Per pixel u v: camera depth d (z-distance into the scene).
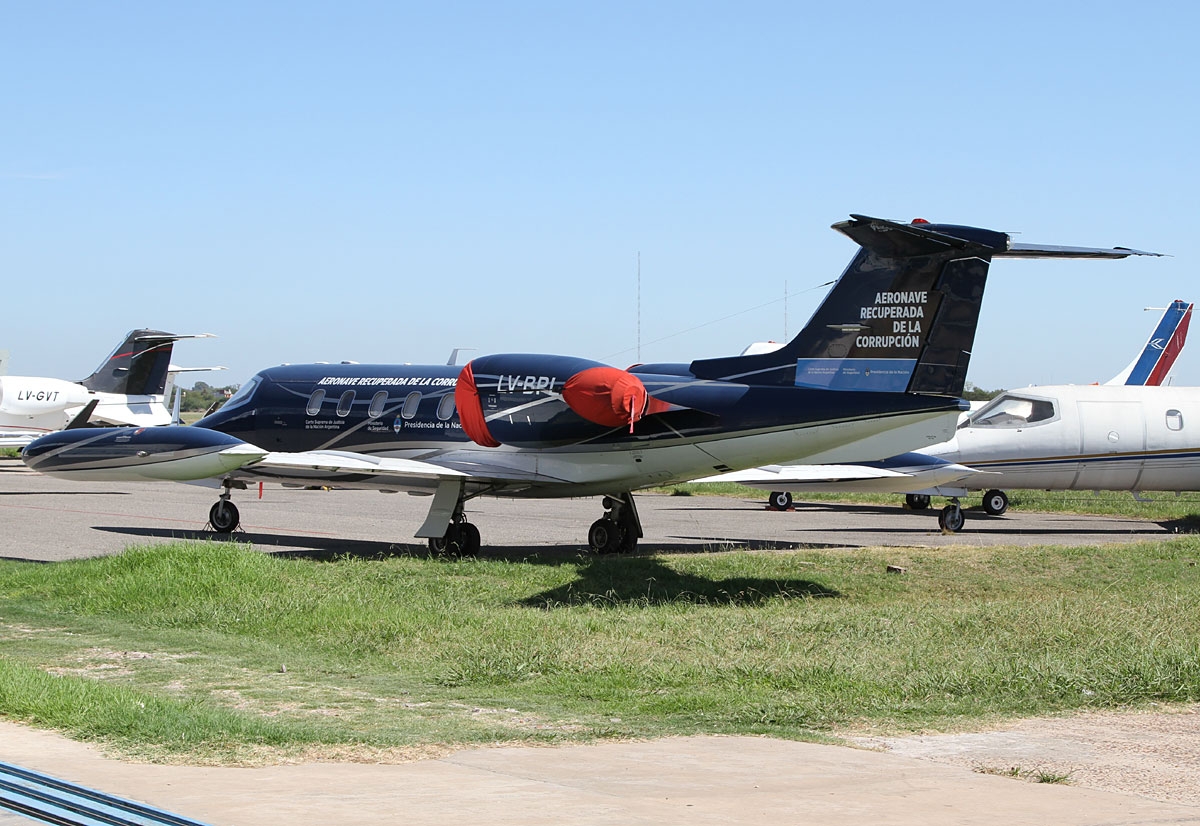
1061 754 7.68
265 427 21.86
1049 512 31.81
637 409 16.75
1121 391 26.81
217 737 7.55
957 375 15.31
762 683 9.89
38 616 13.14
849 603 15.12
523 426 18.58
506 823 5.82
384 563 16.88
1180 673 9.93
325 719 8.55
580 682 9.95
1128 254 15.02
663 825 5.86
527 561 17.80
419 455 20.41
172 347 49.19
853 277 16.00
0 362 47.66
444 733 8.04
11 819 5.60
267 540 21.53
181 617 12.85
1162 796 6.66
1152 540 19.73
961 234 15.06
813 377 16.34
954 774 7.08
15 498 30.89
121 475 18.52
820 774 7.01
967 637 12.09
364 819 5.84
